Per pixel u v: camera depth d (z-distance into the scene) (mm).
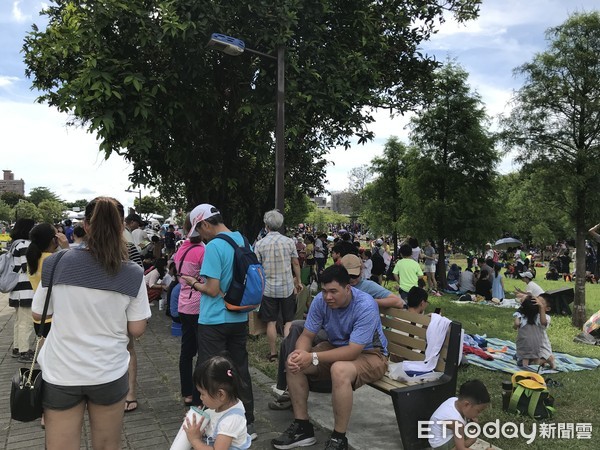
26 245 5957
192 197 10812
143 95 7492
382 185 26562
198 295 4383
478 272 15680
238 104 9414
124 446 3770
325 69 8617
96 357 2484
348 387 3627
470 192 16203
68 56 8875
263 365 6027
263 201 11727
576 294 10102
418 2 10617
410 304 5355
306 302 7391
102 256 2516
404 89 11695
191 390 4527
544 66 9984
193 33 7348
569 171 9867
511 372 6180
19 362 5926
